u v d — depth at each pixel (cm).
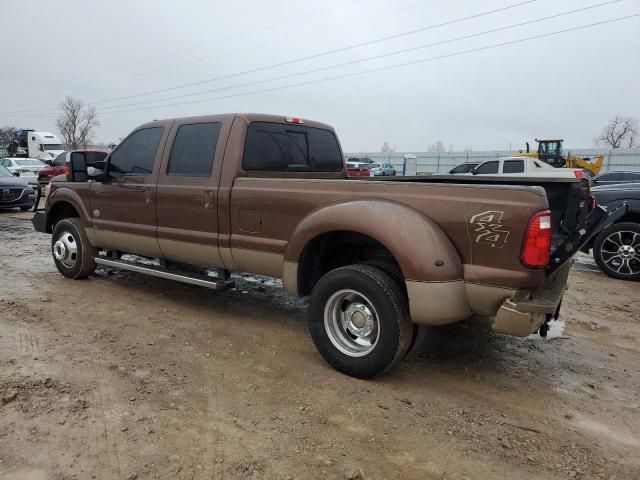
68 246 637
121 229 557
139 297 576
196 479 255
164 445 284
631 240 708
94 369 379
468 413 334
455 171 1925
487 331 492
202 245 478
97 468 262
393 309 351
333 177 573
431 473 268
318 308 389
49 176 2000
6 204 1404
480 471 271
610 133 6109
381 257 416
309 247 406
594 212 335
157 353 416
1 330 456
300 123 530
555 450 294
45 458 268
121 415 314
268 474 262
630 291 654
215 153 468
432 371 399
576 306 584
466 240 335
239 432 300
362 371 370
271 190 423
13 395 329
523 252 317
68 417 309
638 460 287
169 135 511
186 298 577
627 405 352
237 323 497
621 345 466
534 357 434
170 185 499
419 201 350
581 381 389
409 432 308
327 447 289
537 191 316
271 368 394
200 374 379
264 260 436
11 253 838
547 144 2662
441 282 334
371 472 267
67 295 577
